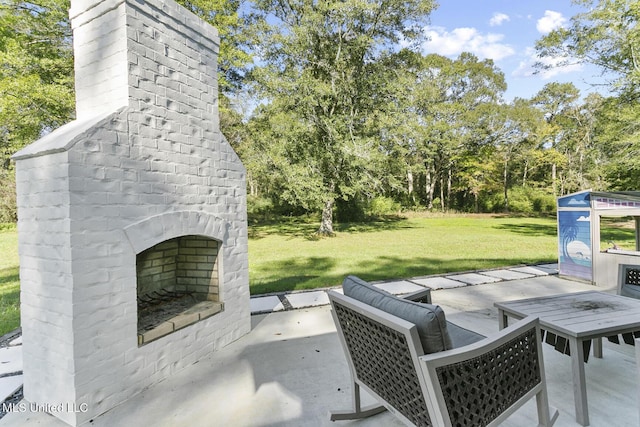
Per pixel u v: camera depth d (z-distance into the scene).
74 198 1.84
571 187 21.80
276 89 11.40
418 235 12.32
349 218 19.48
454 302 4.20
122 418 1.95
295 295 4.64
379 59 13.17
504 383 1.56
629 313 2.31
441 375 1.32
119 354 2.09
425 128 18.36
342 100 12.51
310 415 1.98
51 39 8.77
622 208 4.60
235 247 3.16
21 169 2.05
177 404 2.10
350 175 12.27
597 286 4.88
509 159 24.12
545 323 2.14
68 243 1.82
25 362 2.12
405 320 1.42
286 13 12.48
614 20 9.52
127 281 2.14
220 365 2.63
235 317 3.14
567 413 1.96
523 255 7.79
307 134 12.11
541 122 22.11
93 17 2.31
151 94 2.35
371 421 1.93
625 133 10.06
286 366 2.61
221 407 2.06
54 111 8.02
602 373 2.43
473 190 24.11
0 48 8.13
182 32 2.63
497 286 4.98
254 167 11.76
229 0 11.32
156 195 2.36
